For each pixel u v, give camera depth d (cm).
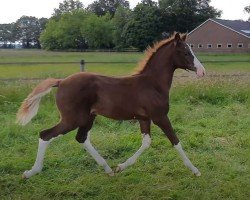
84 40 7994
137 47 5959
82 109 466
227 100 959
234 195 445
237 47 5181
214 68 2136
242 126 739
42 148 466
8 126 675
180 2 6203
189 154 580
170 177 499
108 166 504
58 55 4753
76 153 570
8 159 544
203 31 5416
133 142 621
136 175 503
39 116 775
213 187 468
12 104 854
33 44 11644
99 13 10181
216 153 589
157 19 5884
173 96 954
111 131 701
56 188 459
